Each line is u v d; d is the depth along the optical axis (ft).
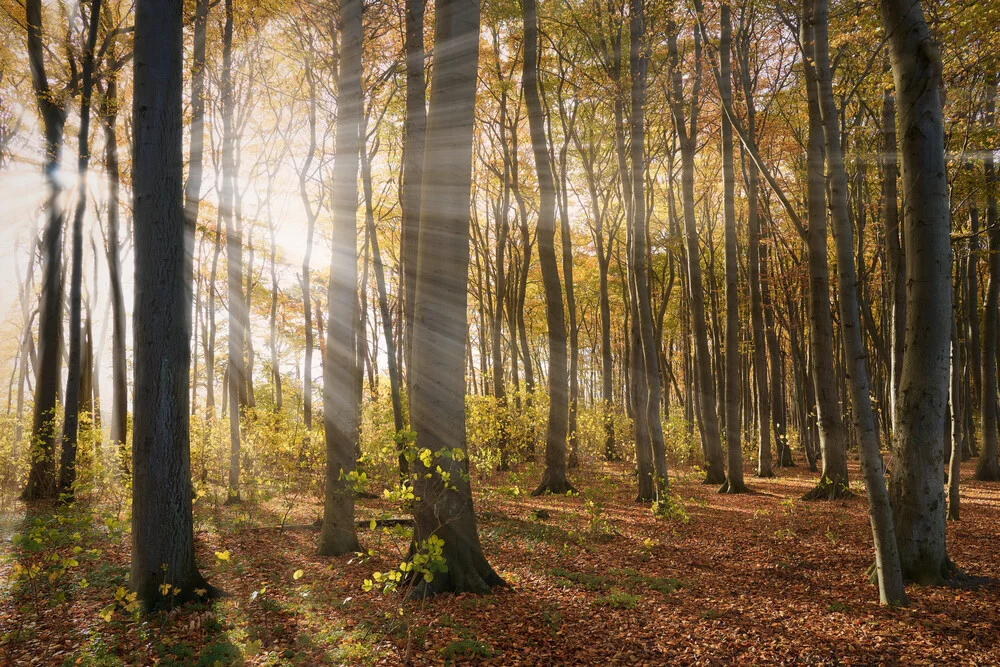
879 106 45.47
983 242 63.62
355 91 28.25
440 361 22.58
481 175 75.51
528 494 48.49
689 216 54.34
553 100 63.57
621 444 83.35
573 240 85.40
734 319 51.96
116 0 50.14
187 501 20.83
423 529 22.52
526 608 20.79
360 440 51.44
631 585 23.79
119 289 51.24
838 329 79.00
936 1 30.14
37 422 43.70
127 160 55.47
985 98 37.35
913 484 23.41
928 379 23.20
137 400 20.20
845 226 20.92
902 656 16.88
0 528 31.58
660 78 49.47
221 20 43.19
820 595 22.39
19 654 16.40
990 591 21.79
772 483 56.29
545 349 128.57
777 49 48.98
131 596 15.89
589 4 51.80
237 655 16.34
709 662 16.75
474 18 23.43
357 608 20.45
